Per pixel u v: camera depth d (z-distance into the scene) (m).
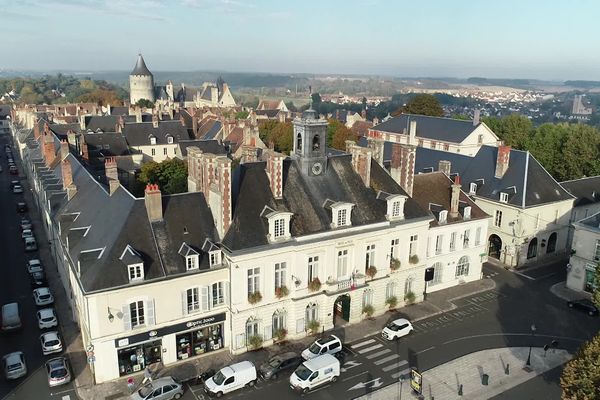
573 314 57.62
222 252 45.75
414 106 145.75
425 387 43.69
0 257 69.25
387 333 51.00
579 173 95.06
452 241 62.94
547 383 44.88
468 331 53.34
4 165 134.25
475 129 107.94
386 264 54.88
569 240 76.94
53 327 50.44
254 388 43.03
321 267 50.09
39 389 41.66
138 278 42.03
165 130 124.00
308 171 52.62
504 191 72.19
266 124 126.31
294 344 49.41
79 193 59.72
